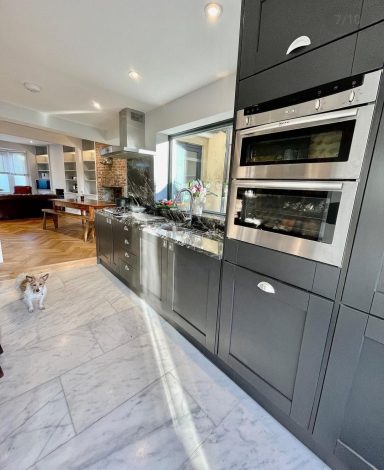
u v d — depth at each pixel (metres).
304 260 1.05
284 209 1.11
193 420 1.28
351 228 0.89
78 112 3.57
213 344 1.61
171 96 2.81
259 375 1.33
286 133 1.06
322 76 0.91
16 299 2.46
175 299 1.96
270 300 1.21
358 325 0.91
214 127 2.80
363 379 0.93
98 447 1.13
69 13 1.54
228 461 1.10
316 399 1.08
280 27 1.02
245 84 1.20
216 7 1.43
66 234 5.22
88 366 1.61
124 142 3.41
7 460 1.06
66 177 8.06
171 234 2.11
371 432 0.94
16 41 1.85
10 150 8.85
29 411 1.28
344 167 0.89
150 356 1.74
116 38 1.79
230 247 1.40
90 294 2.63
